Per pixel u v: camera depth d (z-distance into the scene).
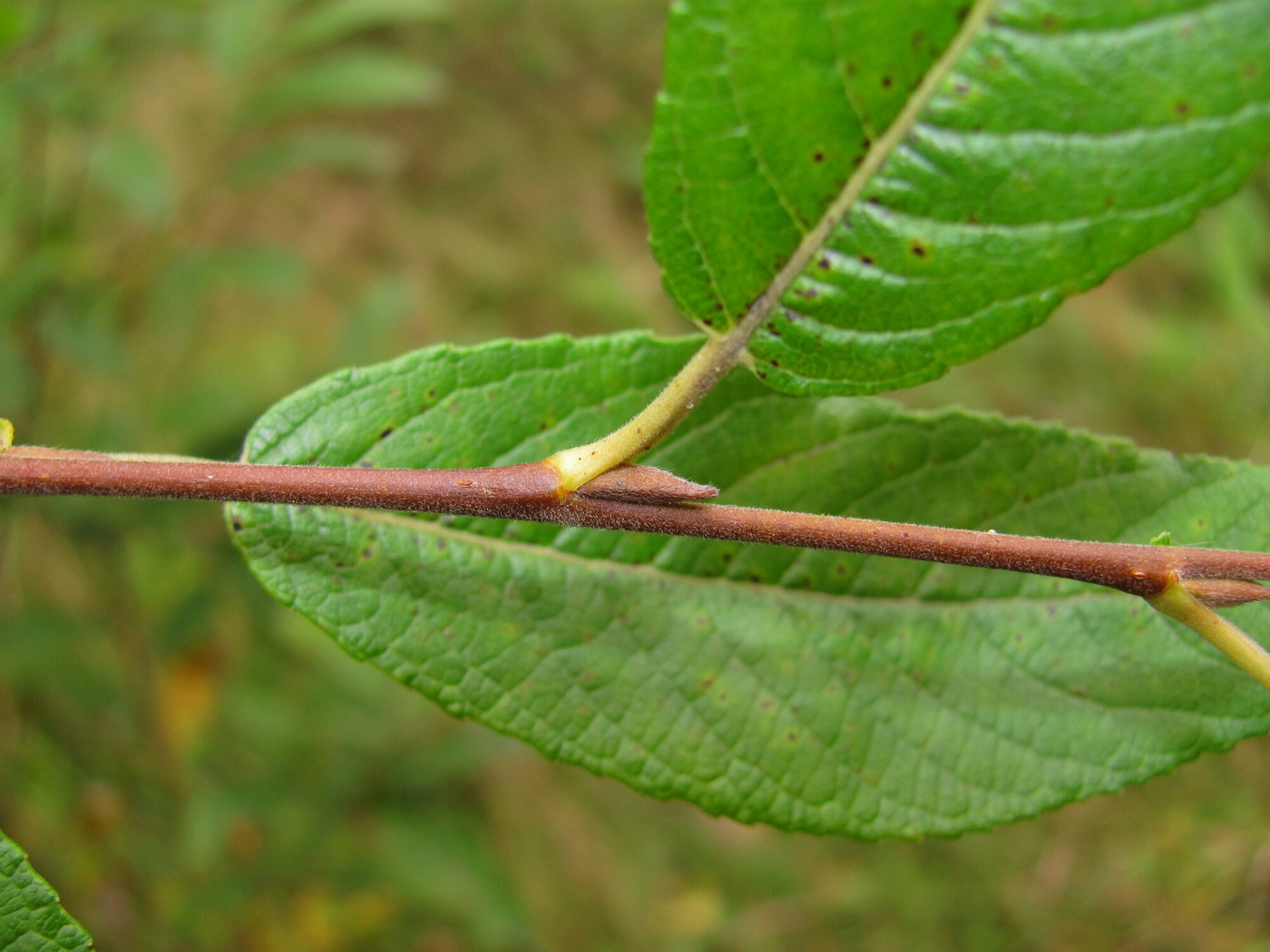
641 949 0.33
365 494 0.10
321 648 0.28
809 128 0.09
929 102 0.09
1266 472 0.11
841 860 0.36
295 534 0.11
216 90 0.36
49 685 0.23
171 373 0.31
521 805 0.35
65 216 0.25
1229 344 0.40
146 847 0.25
